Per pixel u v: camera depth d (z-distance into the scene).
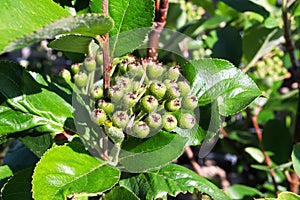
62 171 0.20
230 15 0.43
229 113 0.23
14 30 0.15
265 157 0.38
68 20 0.15
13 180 0.23
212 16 0.45
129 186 0.22
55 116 0.23
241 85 0.23
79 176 0.20
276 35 0.39
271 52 0.44
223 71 0.23
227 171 0.57
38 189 0.19
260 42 0.39
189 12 0.44
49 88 0.24
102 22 0.17
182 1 0.44
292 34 0.49
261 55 0.41
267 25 0.34
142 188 0.22
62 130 0.23
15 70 0.23
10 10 0.15
